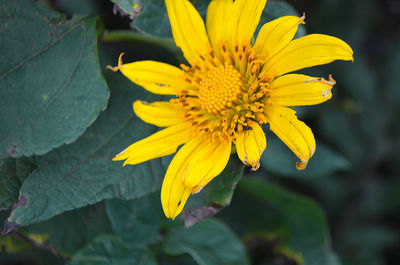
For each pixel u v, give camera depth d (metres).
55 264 0.55
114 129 0.48
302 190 0.58
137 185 0.47
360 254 0.58
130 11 0.46
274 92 0.45
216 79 0.46
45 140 0.47
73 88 0.47
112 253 0.50
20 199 0.46
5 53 0.47
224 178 0.46
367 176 0.58
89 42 0.47
